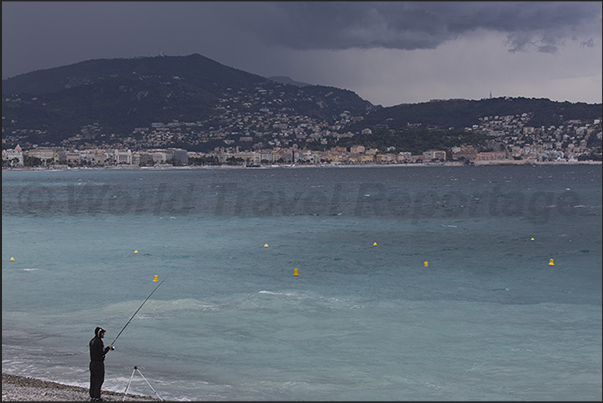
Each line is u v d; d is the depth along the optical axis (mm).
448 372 13336
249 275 25359
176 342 15477
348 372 13273
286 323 17250
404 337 15922
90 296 21000
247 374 13125
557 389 12336
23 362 13977
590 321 17609
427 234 42062
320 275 25453
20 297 20844
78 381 12711
